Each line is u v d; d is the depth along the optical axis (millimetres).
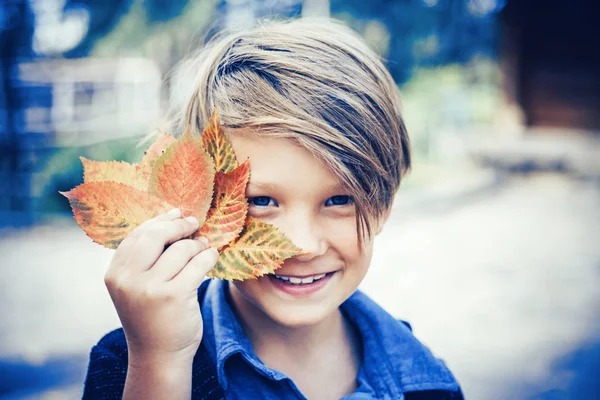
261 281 938
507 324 3754
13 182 7445
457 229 6238
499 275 4730
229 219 846
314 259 933
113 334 1115
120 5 8680
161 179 838
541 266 4945
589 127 9406
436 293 4312
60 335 3750
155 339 802
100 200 827
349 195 942
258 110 897
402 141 1110
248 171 854
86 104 10109
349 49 1015
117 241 827
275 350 1078
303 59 959
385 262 5078
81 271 5258
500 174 8891
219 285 1132
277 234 846
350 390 1125
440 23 15297
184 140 836
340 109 930
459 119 12164
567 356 3287
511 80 9305
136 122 9547
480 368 3152
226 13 8836
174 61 8930
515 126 9375
